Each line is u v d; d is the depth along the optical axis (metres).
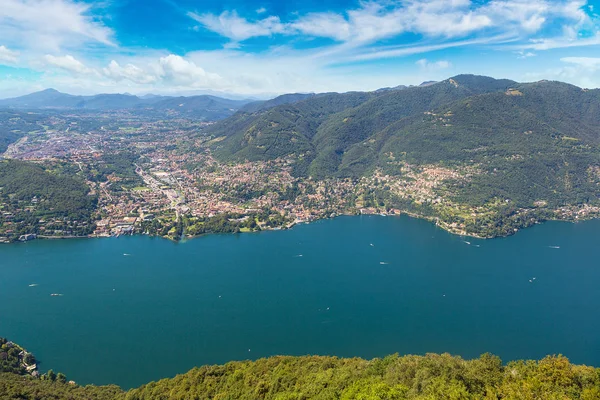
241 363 130.75
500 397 73.69
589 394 68.06
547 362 82.25
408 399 76.56
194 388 114.06
